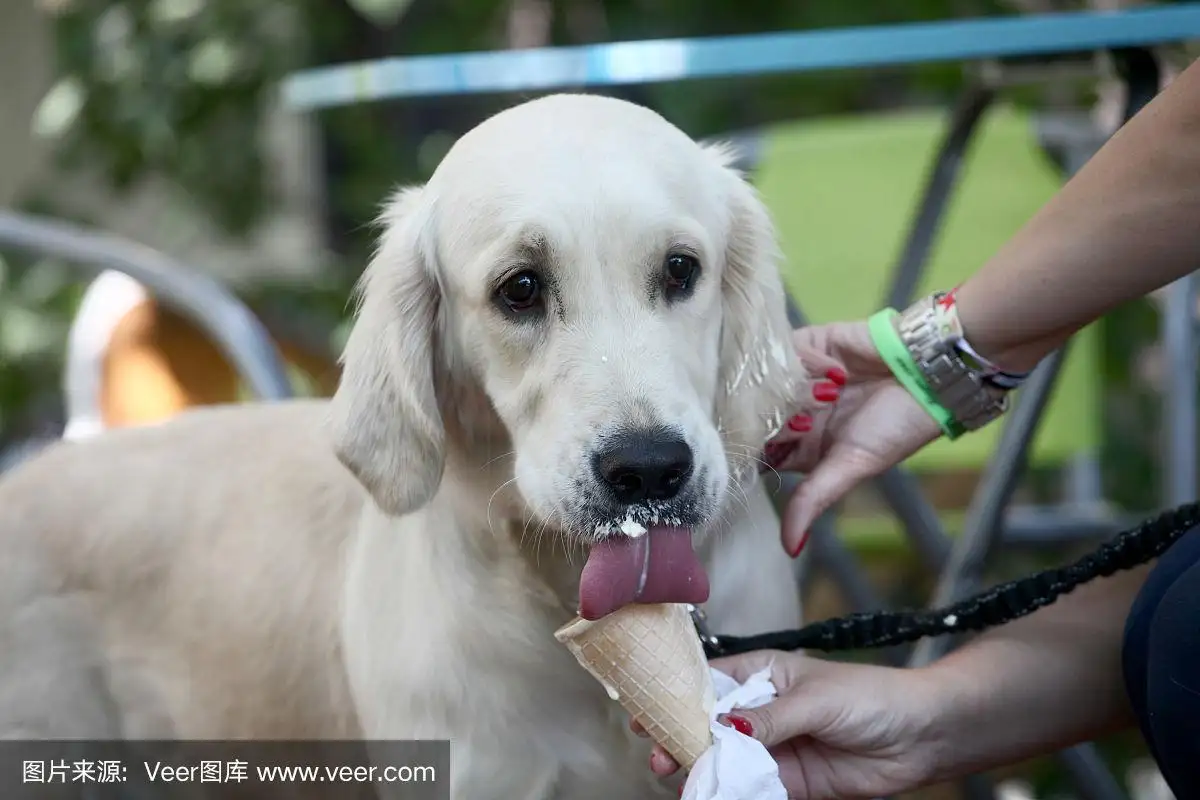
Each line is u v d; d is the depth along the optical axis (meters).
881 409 2.00
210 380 3.42
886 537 3.54
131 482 2.48
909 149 3.58
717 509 1.75
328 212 5.47
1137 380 4.38
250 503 2.39
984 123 3.51
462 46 4.94
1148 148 1.72
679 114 4.58
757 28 4.67
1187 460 2.84
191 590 2.38
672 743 1.63
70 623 2.44
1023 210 3.49
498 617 1.95
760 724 1.69
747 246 2.03
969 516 2.63
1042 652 1.91
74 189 5.59
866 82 4.71
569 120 1.88
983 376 1.94
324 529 2.29
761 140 3.71
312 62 4.96
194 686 2.38
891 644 1.87
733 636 1.94
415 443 1.95
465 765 1.97
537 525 1.90
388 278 1.99
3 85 5.65
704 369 1.90
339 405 2.01
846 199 3.60
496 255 1.84
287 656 2.27
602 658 1.64
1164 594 1.72
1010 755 1.90
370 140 5.12
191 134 5.04
